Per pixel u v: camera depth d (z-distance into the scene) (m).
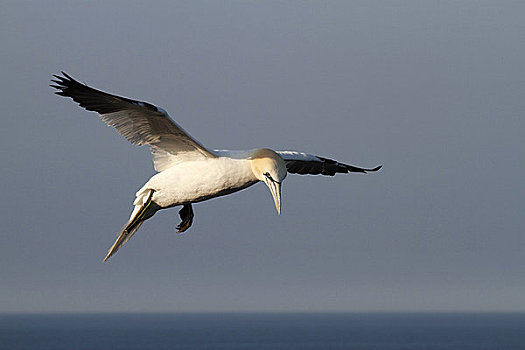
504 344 144.12
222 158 11.05
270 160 10.96
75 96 9.94
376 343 150.75
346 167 13.52
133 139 10.80
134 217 11.35
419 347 135.88
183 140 10.92
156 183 11.22
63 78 9.71
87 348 133.12
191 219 12.29
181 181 11.11
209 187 11.09
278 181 10.88
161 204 11.41
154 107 10.02
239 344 148.00
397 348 132.25
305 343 151.62
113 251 11.38
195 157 11.11
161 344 148.12
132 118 10.49
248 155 11.13
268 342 156.38
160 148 11.10
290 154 12.79
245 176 11.09
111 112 10.30
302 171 13.55
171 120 10.30
